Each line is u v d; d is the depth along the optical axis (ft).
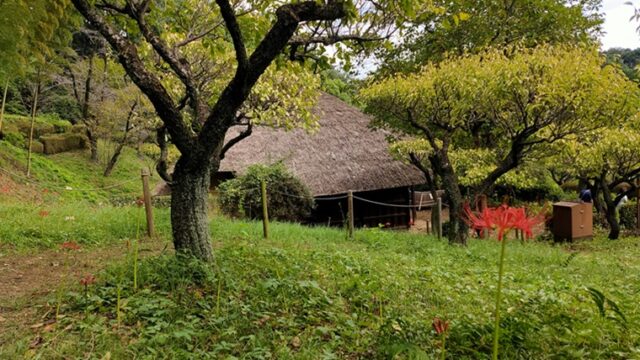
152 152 60.80
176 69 17.57
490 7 42.19
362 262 19.67
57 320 11.06
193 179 15.31
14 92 59.11
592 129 28.22
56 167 52.60
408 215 55.11
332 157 49.96
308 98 27.71
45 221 23.65
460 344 10.10
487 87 27.30
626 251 31.50
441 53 42.96
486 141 44.19
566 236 38.83
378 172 50.01
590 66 25.75
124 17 18.21
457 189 31.37
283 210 37.81
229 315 11.52
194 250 15.31
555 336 10.61
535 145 30.50
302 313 12.34
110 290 12.75
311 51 18.42
